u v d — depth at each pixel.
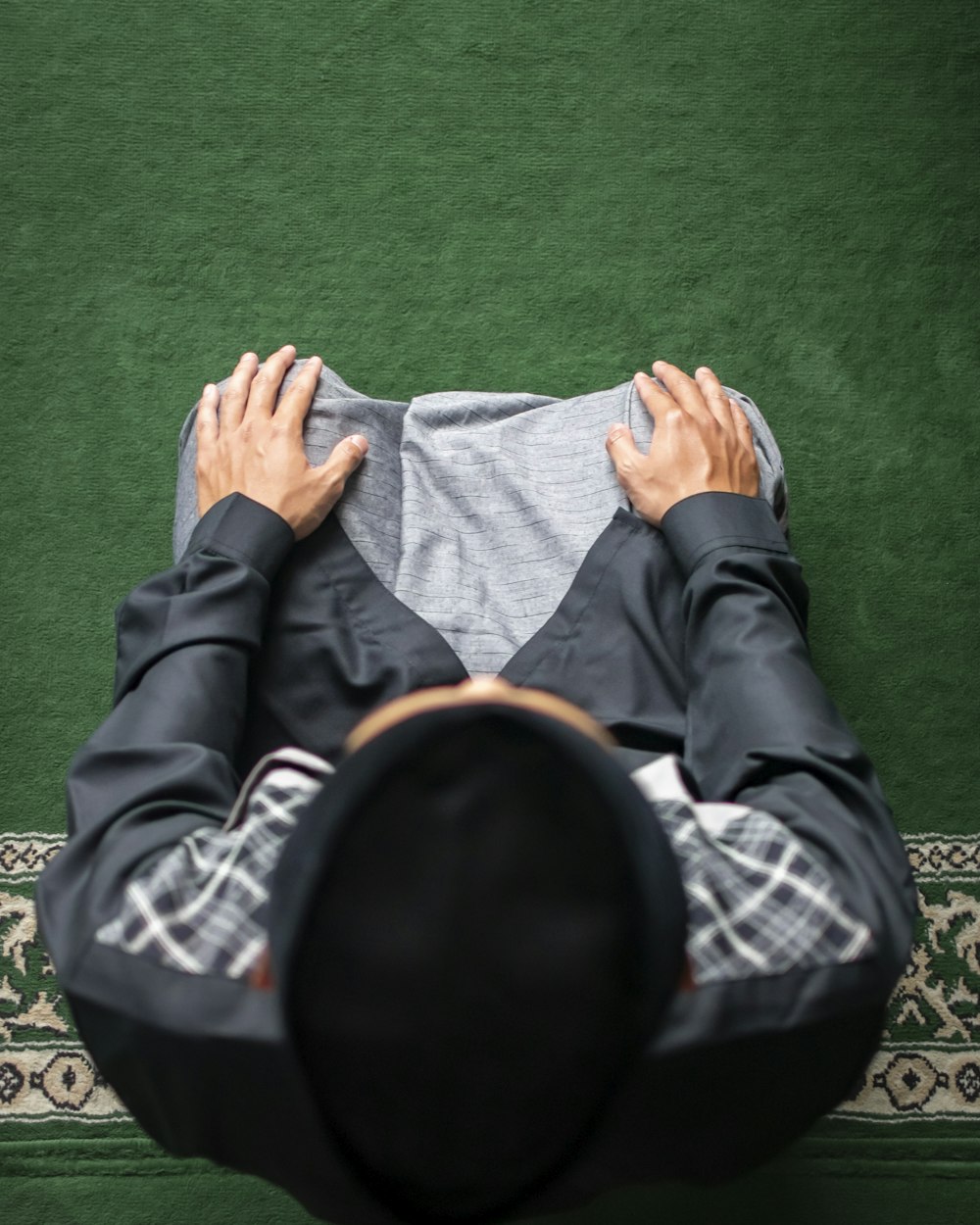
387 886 0.60
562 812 0.60
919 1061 1.50
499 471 1.28
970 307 1.83
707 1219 1.44
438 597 1.20
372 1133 0.66
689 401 1.25
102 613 1.67
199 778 0.88
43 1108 1.46
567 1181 0.71
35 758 1.62
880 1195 1.45
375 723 0.64
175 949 0.72
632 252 1.83
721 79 1.89
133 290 1.79
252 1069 0.70
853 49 1.91
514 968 0.61
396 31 1.89
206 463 1.24
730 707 0.98
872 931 0.77
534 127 1.87
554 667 1.15
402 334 1.79
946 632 1.70
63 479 1.72
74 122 1.84
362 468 1.26
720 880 0.76
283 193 1.83
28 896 1.55
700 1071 0.72
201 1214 1.44
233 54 1.87
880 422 1.78
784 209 1.85
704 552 1.12
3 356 1.76
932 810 1.62
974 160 1.88
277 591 1.17
